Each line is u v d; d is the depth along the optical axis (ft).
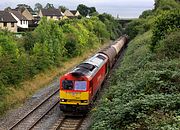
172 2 215.72
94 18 259.39
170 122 36.09
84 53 164.25
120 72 79.61
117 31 329.93
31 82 90.43
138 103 42.34
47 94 83.87
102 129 41.52
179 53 66.33
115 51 132.57
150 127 36.22
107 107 49.11
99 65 81.25
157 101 42.04
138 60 86.74
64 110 65.62
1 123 60.44
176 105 41.45
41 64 102.37
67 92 64.80
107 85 93.61
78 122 61.93
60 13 343.46
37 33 116.57
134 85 53.16
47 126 58.80
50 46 114.93
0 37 88.48
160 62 64.23
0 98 69.77
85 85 64.44
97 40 217.56
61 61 126.31
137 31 232.32
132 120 41.32
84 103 64.69
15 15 258.98
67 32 155.33
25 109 69.92
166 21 84.28
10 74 79.71
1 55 81.30
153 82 49.75
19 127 57.88
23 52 98.58
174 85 48.65
